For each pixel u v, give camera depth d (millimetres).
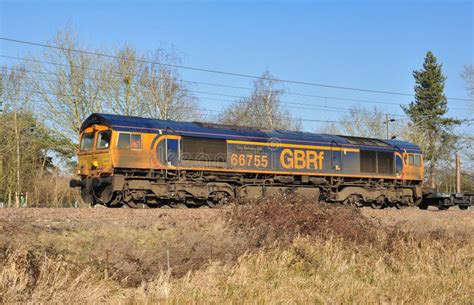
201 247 12859
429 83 70500
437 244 16266
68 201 46906
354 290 12188
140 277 11203
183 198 23484
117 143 22047
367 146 29625
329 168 28000
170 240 13289
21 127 41344
